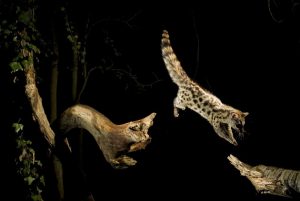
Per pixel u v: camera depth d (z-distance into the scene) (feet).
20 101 9.87
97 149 23.06
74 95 19.22
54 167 13.66
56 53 16.74
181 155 20.54
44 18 15.97
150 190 20.74
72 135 19.11
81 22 19.40
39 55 16.10
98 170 22.72
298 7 19.04
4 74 10.21
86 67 20.81
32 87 7.33
